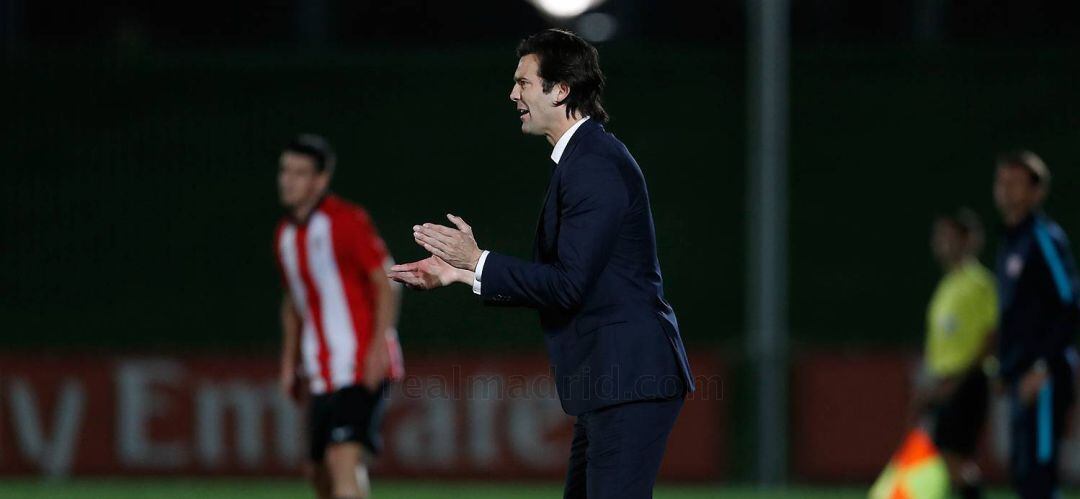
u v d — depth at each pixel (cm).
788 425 4312
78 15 5544
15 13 5350
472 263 1538
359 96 5022
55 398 4359
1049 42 5188
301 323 2572
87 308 4928
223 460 4325
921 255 4819
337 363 2434
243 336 4900
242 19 5538
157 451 4338
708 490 4225
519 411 4262
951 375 3219
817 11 5344
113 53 5241
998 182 2534
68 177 4997
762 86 4425
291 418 4316
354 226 2430
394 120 5003
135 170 5000
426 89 5012
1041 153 4812
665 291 4844
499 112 4984
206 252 4944
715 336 4806
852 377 4272
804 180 4872
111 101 5041
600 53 4978
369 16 5538
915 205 4838
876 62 4912
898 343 4778
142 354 4381
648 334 1553
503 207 4925
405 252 4922
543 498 3881
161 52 5431
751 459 4312
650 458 1555
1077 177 4762
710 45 5381
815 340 4803
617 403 1544
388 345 2456
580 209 1527
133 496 3888
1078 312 2475
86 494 3938
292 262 2442
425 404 4284
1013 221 2522
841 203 4853
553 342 1585
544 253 1595
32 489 4075
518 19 5488
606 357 1546
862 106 4903
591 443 1572
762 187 4403
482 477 4247
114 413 4353
